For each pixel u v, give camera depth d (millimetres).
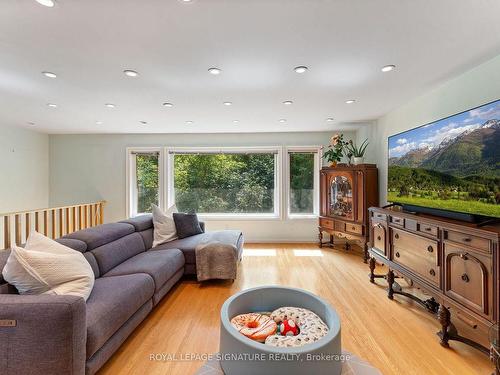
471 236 1555
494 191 1710
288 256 3885
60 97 2770
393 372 1549
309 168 4766
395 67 2088
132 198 4820
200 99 2836
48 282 1534
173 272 2600
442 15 1437
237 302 1504
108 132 4672
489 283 1439
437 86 2492
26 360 1172
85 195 4801
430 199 2271
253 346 1125
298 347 1130
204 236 3486
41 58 1911
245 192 4867
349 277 3043
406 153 2662
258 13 1423
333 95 2729
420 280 2023
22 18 1442
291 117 3643
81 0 1300
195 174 4883
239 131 4605
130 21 1483
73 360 1213
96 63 1993
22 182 4273
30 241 1752
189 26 1536
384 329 1982
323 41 1704
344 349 1745
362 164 3727
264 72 2162
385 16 1449
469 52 1852
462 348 1761
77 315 1232
